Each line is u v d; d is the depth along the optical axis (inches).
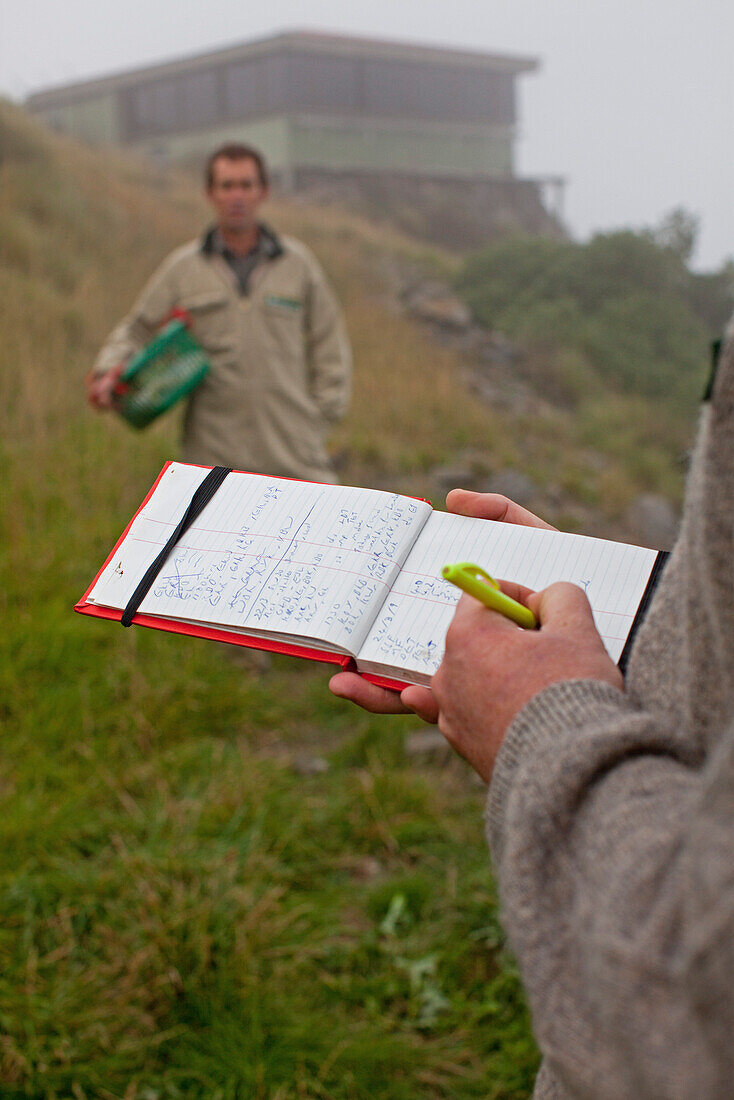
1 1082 81.3
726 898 19.9
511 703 30.8
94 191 492.7
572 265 572.7
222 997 89.1
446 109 1142.3
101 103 1179.3
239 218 153.0
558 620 33.1
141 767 122.1
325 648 41.0
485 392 433.1
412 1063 86.1
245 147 153.4
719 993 19.6
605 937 22.7
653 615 32.1
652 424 450.0
